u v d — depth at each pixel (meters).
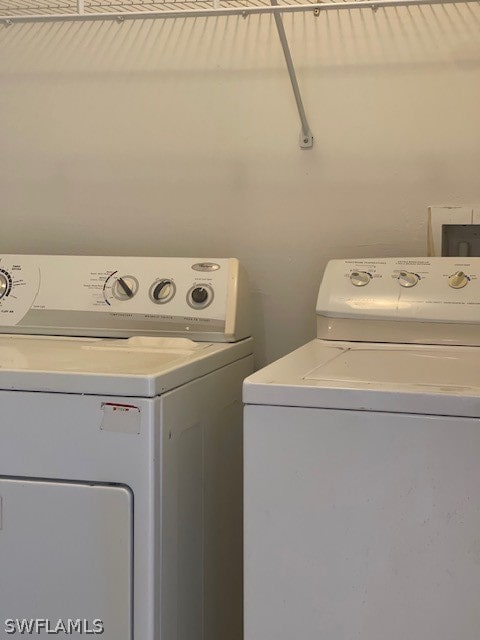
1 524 1.27
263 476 1.13
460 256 1.93
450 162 1.90
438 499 1.07
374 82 1.92
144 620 1.23
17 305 1.85
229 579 1.66
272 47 1.96
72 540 1.24
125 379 1.21
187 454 1.37
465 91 1.88
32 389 1.25
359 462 1.09
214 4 1.47
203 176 2.03
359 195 1.95
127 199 2.08
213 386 1.53
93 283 1.83
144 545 1.22
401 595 1.09
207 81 2.01
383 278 1.71
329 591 1.12
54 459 1.25
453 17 1.88
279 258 2.01
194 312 1.75
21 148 2.12
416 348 1.60
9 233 2.14
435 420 1.06
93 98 2.07
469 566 1.06
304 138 1.96
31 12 2.06
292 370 1.26
